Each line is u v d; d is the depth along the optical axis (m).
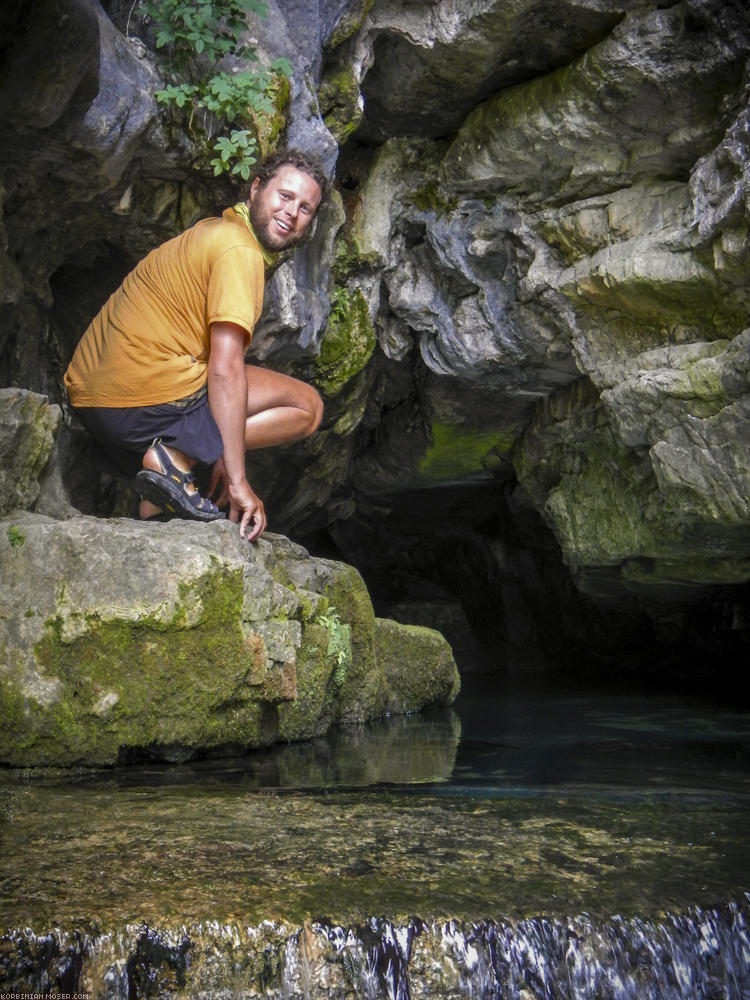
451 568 14.12
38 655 4.06
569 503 9.86
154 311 5.06
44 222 5.98
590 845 2.91
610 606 12.12
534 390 9.56
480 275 8.53
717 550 8.67
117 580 4.11
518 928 2.33
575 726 6.52
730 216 6.53
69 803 3.34
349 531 13.31
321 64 6.86
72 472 6.63
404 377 10.18
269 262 5.45
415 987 2.26
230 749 4.57
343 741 5.36
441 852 2.80
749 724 6.74
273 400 5.61
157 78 5.86
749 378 6.90
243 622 4.41
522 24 6.88
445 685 7.71
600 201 7.64
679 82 6.75
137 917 2.22
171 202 6.45
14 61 4.82
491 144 7.73
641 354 7.78
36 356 6.22
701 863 2.76
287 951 2.23
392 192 8.37
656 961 2.38
